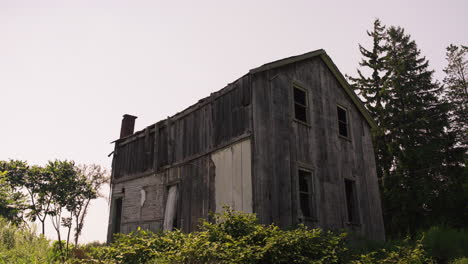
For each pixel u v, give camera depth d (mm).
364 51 31281
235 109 12047
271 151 11289
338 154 14180
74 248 17438
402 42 30344
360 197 14500
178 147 14453
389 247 12242
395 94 28125
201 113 13680
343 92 15961
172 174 14391
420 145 25297
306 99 13711
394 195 24375
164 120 15711
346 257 9375
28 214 19484
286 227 10555
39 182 20562
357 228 13641
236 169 11391
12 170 20266
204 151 12945
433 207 24219
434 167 24500
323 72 15094
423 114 26641
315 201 12219
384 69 29922
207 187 12406
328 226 12328
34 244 11070
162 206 14453
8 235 10930
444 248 12555
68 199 21047
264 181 10680
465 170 25703
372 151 16328
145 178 16016
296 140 12406
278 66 12617
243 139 11344
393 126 26922
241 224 8672
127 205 16672
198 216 12438
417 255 10398
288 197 11266
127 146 18078
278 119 11992
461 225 23172
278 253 7402
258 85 11766
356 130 15859
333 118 14672
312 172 12578
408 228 23422
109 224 17266
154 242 8031
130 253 7668
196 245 7188
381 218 15203
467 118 28828
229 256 6988
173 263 6887
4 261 8953
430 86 28734
